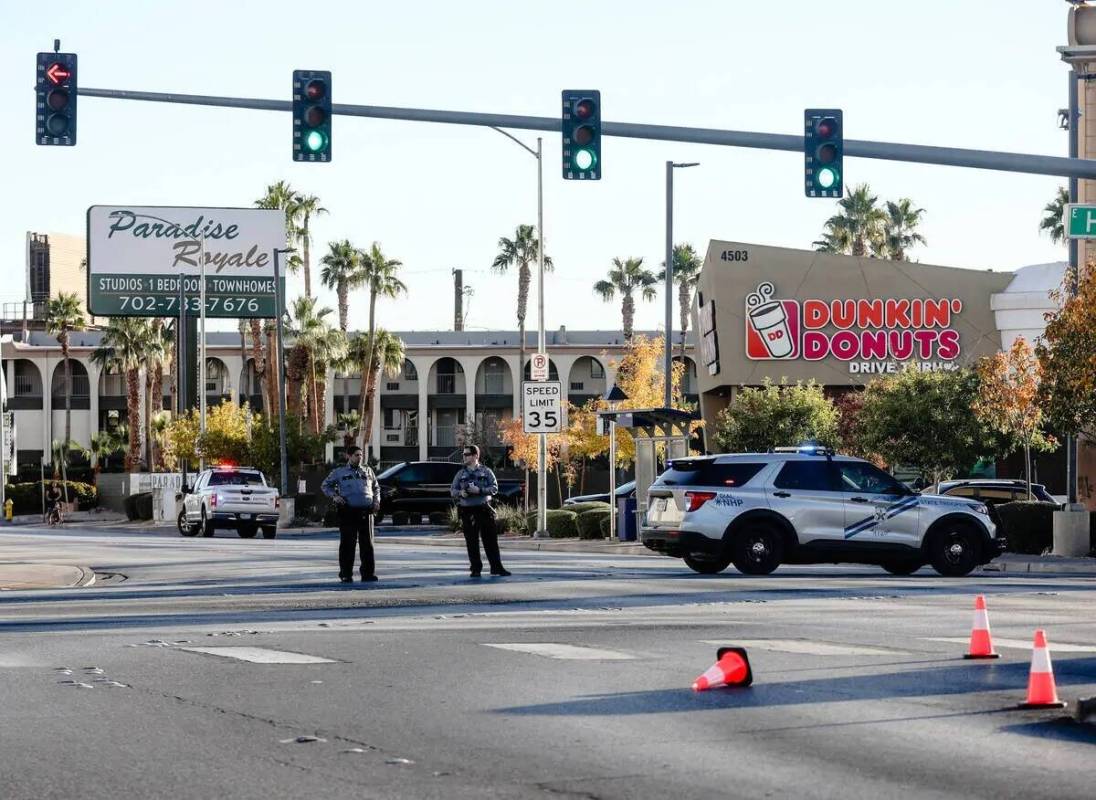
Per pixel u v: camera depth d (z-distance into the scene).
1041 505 76.00
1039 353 75.94
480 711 23.77
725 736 21.27
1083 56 92.81
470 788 17.89
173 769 19.23
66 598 49.16
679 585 52.19
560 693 25.62
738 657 26.08
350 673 28.52
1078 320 74.50
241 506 113.19
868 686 26.12
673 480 59.19
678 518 58.41
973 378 106.62
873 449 109.19
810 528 58.34
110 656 31.64
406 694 25.69
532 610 42.53
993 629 36.16
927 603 44.19
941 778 18.25
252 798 17.50
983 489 87.75
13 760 19.91
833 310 139.50
